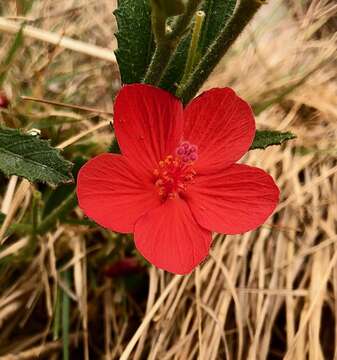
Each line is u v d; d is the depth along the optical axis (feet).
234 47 0.62
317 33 0.66
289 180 0.55
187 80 0.35
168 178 0.33
